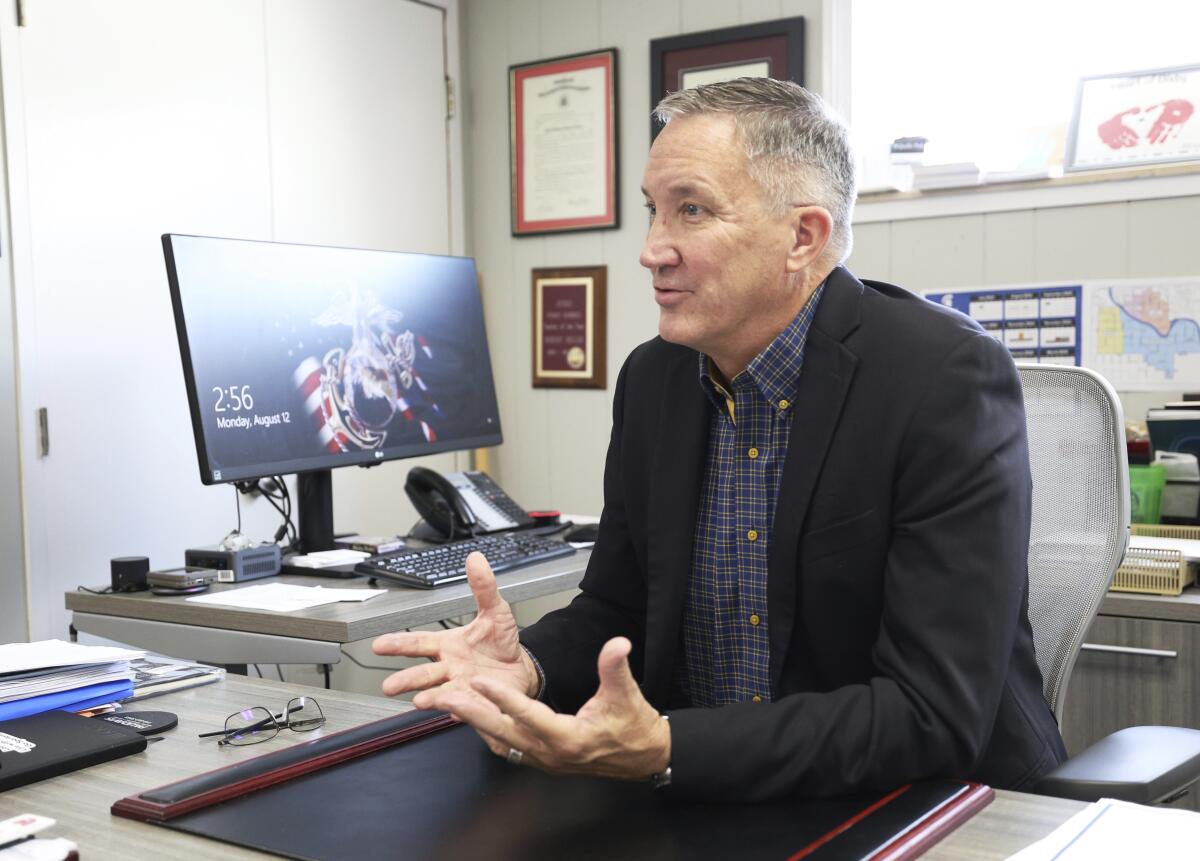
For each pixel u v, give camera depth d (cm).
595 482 363
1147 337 274
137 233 277
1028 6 297
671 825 89
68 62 261
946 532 108
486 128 377
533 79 365
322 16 323
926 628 105
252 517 305
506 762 105
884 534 115
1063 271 283
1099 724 215
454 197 371
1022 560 110
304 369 219
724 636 129
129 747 112
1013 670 121
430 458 361
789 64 320
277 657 180
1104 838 84
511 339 378
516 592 200
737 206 116
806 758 95
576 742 89
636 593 139
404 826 89
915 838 86
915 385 114
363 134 337
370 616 176
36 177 255
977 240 294
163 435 283
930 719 100
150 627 194
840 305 122
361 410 230
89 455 267
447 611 189
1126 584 213
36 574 256
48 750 108
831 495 117
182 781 99
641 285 351
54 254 259
